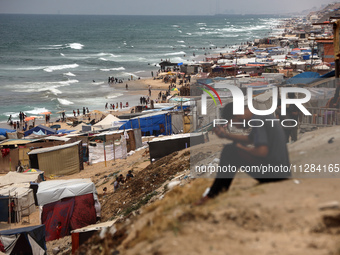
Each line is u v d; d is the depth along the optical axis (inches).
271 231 146.9
